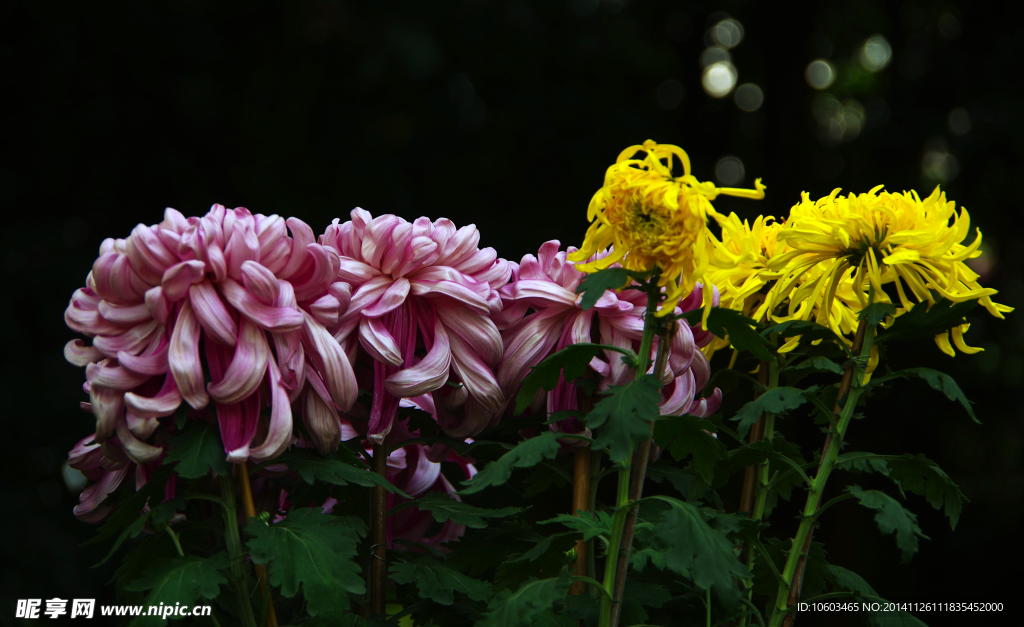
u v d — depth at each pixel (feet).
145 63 9.83
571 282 4.04
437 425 4.13
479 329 3.98
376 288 3.95
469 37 10.50
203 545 4.17
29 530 8.07
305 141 10.56
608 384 4.00
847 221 3.84
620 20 12.59
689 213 3.58
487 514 3.94
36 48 9.36
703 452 3.77
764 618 4.30
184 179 9.80
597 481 4.12
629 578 4.11
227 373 3.74
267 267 3.81
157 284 3.76
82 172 9.52
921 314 3.78
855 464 3.91
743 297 4.04
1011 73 10.77
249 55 10.59
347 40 10.47
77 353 3.81
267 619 3.87
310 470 3.83
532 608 3.63
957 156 10.51
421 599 4.06
